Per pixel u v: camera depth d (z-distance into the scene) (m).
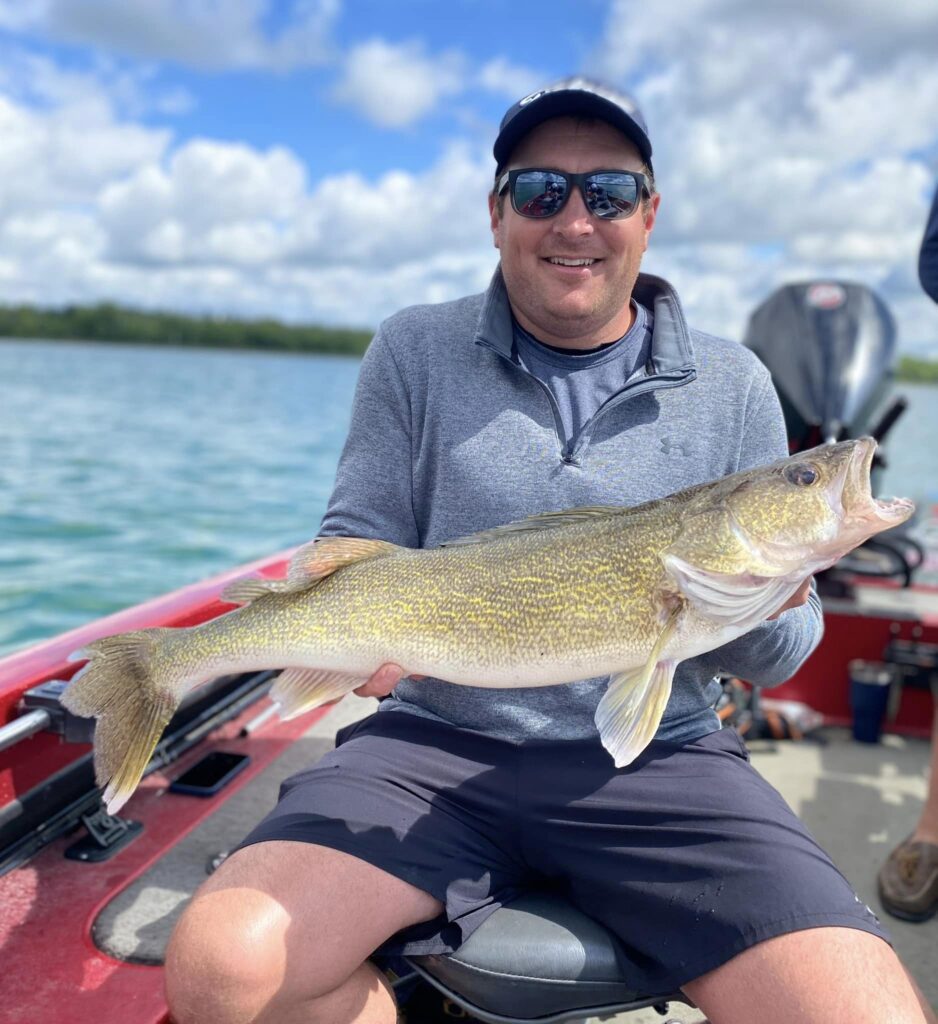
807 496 0.82
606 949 0.78
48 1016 0.79
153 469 5.78
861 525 0.82
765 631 0.89
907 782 1.44
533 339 0.99
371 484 0.98
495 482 0.93
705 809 0.80
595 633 0.83
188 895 0.97
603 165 0.93
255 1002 0.69
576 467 0.92
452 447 0.95
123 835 1.08
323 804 0.81
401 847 0.79
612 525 0.85
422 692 0.93
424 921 0.79
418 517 0.99
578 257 0.92
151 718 0.90
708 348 0.97
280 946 0.70
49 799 1.02
